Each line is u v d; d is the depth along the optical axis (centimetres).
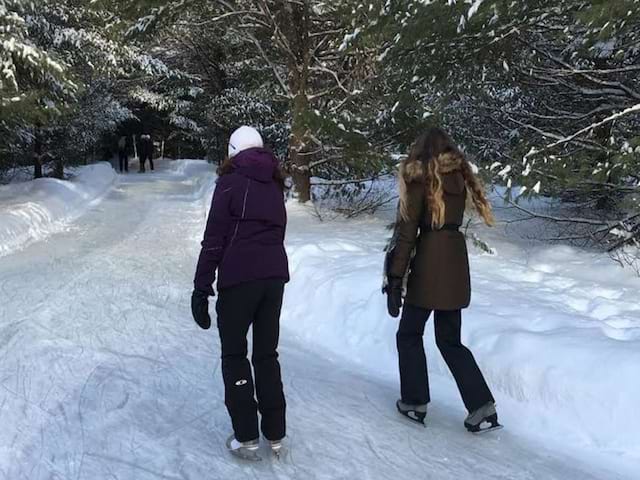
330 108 1077
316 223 1017
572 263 695
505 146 986
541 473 326
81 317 573
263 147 332
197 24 1170
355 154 988
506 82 830
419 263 361
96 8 1091
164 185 2109
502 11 600
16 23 1017
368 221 1046
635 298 536
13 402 388
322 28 1140
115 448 336
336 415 388
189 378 438
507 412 389
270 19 1095
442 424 383
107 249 916
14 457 322
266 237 319
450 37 646
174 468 318
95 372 442
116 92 2341
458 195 360
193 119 3216
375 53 917
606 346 386
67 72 1079
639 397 348
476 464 334
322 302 571
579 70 761
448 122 995
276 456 332
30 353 473
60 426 358
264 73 1370
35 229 1027
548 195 765
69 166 2134
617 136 754
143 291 677
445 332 371
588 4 598
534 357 396
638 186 649
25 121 1075
